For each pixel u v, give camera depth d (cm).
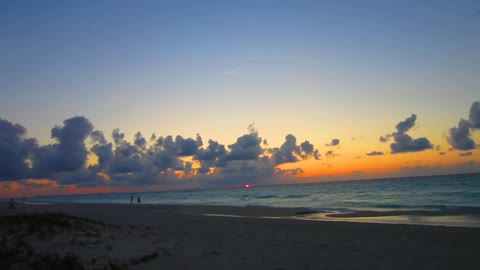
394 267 1054
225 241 1522
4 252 959
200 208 4797
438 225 2188
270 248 1355
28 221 1429
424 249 1348
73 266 893
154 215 3275
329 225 2192
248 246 1394
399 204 4559
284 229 2023
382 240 1577
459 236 1645
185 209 4675
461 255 1230
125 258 1020
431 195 5981
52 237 1223
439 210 3241
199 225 2266
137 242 1287
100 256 1019
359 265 1076
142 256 1050
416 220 2581
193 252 1196
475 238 1584
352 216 3088
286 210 4038
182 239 1530
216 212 4044
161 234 1669
